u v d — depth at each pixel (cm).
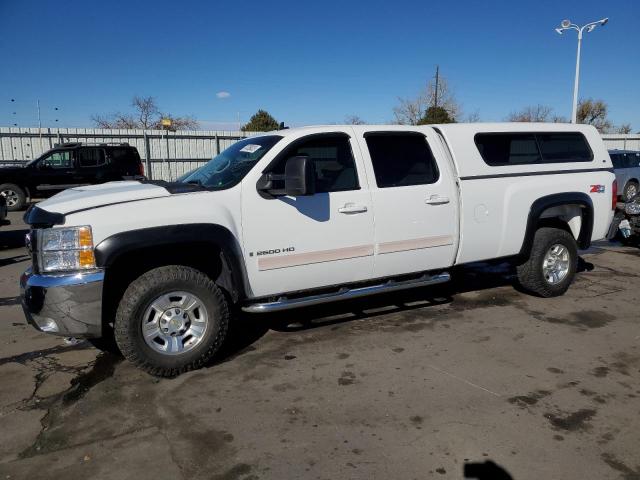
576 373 407
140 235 377
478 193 526
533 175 565
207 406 358
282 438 318
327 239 450
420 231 494
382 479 279
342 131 469
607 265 791
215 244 405
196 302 406
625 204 931
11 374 412
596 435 320
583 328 507
